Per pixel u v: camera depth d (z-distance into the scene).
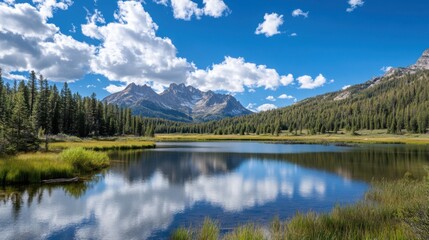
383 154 58.69
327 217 13.27
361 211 14.23
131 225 15.06
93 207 18.27
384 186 22.59
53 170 25.88
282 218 16.31
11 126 39.97
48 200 19.47
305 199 21.27
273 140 141.12
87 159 32.81
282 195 22.61
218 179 29.92
